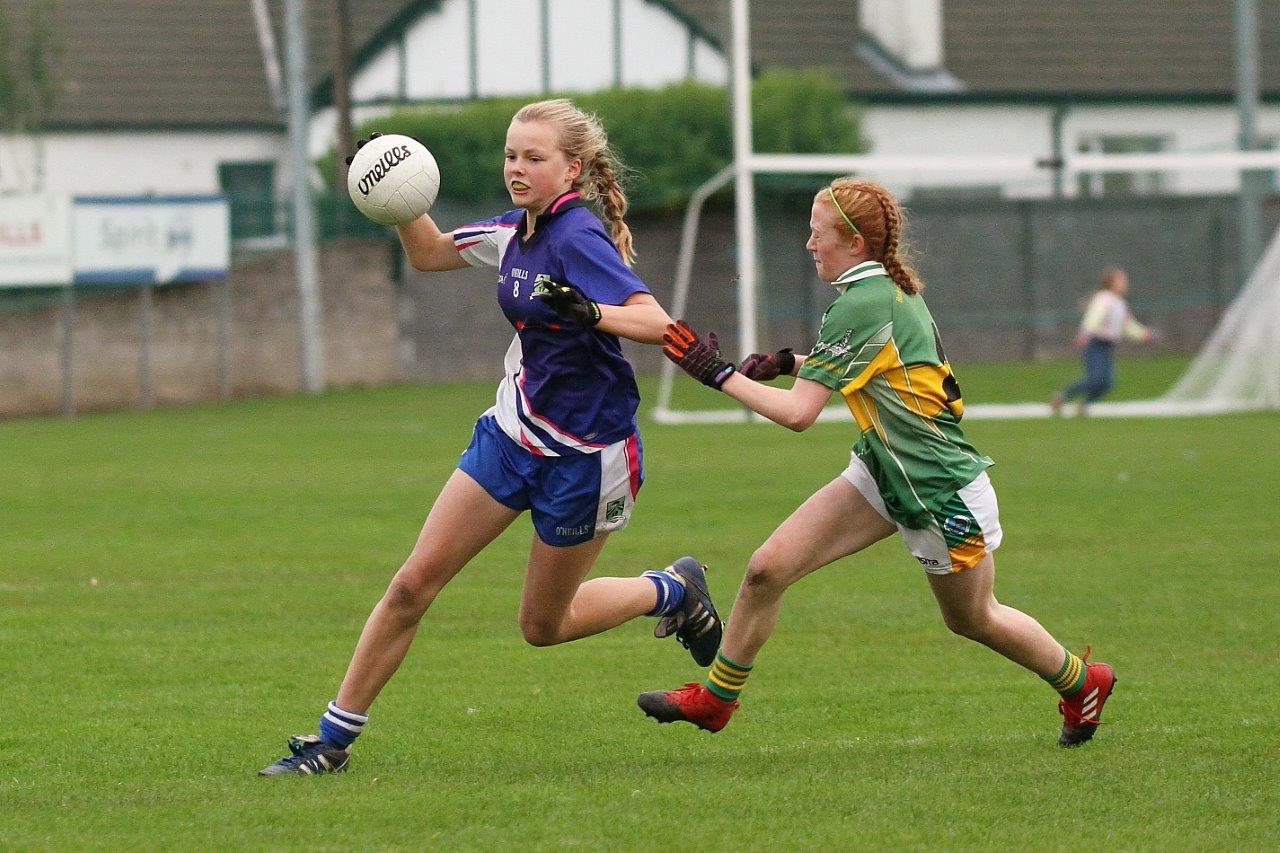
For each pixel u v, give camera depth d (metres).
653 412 85.88
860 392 19.88
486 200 110.75
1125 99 128.12
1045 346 113.88
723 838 17.30
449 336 106.81
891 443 19.91
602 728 23.53
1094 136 129.00
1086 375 78.00
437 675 27.27
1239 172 110.94
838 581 36.16
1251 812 18.25
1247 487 50.06
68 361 89.56
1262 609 32.06
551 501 19.97
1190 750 21.34
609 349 19.66
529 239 19.78
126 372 92.19
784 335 109.50
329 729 20.58
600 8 126.38
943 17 131.12
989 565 20.42
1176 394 82.38
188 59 127.62
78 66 124.69
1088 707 21.47
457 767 21.03
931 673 27.23
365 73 125.19
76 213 86.94
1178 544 40.00
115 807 18.94
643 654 29.09
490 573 37.53
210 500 49.97
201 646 29.62
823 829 17.61
